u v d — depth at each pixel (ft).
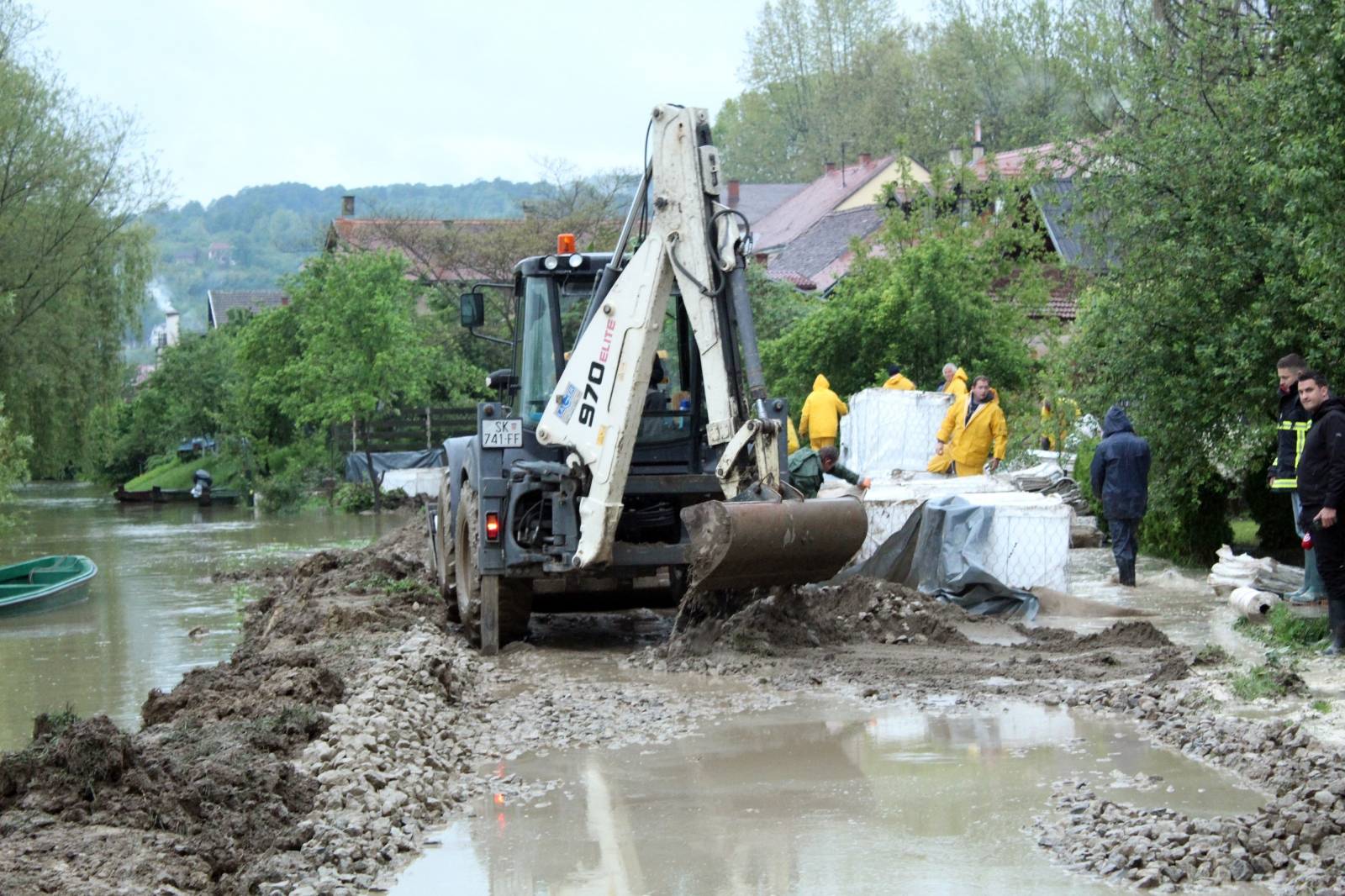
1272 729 24.08
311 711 25.89
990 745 25.23
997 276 93.09
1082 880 17.92
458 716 28.32
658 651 35.45
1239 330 45.34
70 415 102.68
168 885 16.92
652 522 38.93
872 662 33.47
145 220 111.14
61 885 16.49
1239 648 33.91
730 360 34.91
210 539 88.79
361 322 118.52
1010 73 203.92
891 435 63.16
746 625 35.32
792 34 258.57
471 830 20.95
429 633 37.47
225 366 172.14
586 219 143.13
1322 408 31.60
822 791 22.44
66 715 22.21
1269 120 44.91
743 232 34.45
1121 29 85.30
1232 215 46.39
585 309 38.63
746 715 28.35
